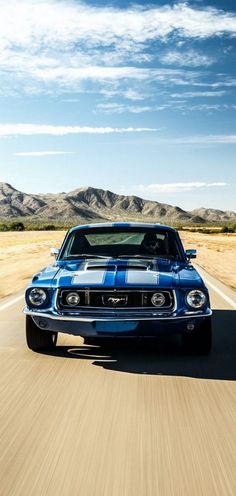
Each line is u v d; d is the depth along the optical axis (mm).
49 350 6582
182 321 5859
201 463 3416
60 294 5988
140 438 3832
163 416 4301
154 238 7457
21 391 4980
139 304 5898
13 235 83875
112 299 5875
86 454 3545
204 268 21016
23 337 7488
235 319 9086
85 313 5887
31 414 4348
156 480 3176
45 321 6043
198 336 6141
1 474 3248
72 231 7613
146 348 6734
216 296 12094
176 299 5891
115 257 7141
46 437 3846
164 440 3797
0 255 32500
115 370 5688
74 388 5059
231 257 29000
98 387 5090
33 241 57156
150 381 5285
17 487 3084
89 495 2992
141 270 6426
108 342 7070
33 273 18547
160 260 7027
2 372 5645
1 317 9375
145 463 3410
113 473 3264
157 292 5887
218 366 5852
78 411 4414
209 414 4355
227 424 4129
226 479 3195
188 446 3691
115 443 3736
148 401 4676
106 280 6012
